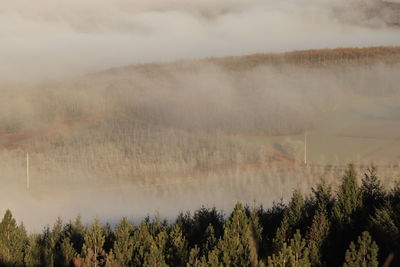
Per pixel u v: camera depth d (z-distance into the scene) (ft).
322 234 149.59
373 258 115.65
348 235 157.07
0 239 170.91
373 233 145.79
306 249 128.16
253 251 92.07
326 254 147.54
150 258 147.43
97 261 162.81
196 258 136.36
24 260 172.76
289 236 160.45
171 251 159.22
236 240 144.36
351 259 117.08
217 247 150.00
